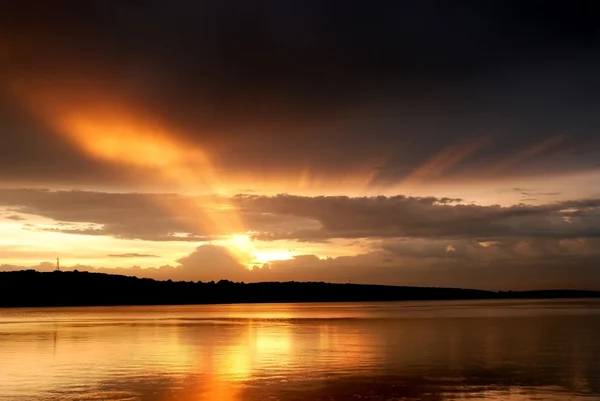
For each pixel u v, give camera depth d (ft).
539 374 131.23
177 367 144.46
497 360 154.81
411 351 177.06
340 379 125.59
